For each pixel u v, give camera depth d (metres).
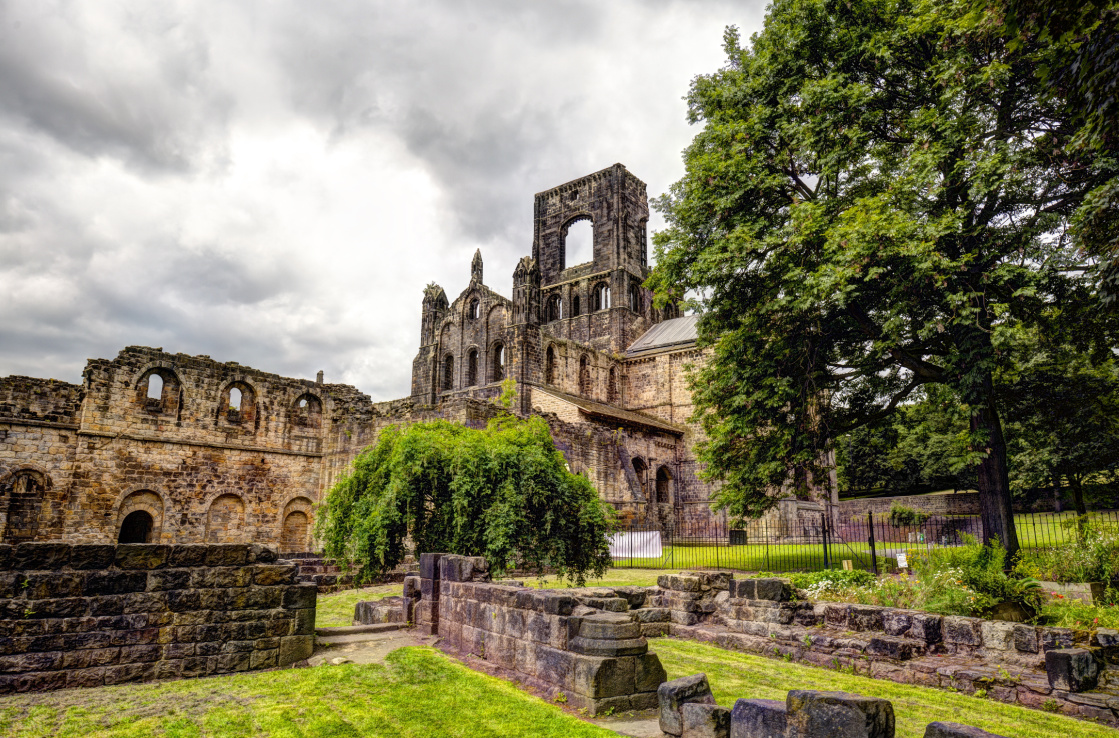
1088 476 36.84
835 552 33.34
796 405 23.05
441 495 17.14
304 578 20.47
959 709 8.47
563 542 17.45
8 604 8.26
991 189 16.47
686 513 56.53
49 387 31.61
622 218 73.69
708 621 13.88
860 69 21.75
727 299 23.14
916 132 19.27
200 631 9.34
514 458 17.30
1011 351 20.47
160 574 9.25
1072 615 10.55
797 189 23.55
